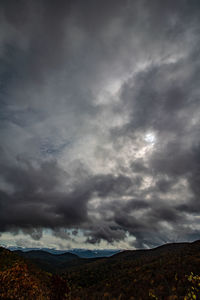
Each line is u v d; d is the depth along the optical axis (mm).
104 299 26844
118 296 26953
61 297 18297
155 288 24078
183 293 18703
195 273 25797
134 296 24797
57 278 19219
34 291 21828
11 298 18719
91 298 27672
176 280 24672
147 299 21656
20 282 22984
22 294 20375
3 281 22312
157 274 31250
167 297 19016
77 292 31875
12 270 27250
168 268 32938
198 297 15367
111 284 35844
